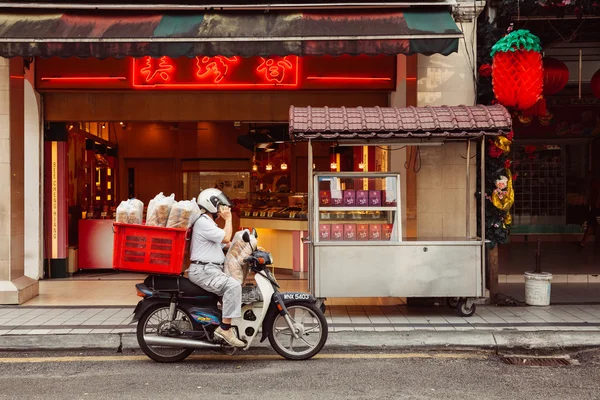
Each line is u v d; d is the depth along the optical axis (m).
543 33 9.26
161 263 5.32
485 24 8.06
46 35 6.97
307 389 4.77
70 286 9.20
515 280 9.66
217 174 15.70
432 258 6.86
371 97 9.27
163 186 15.51
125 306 7.58
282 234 10.62
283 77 8.97
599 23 8.88
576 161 15.37
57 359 5.69
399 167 8.21
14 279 7.82
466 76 7.91
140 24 7.41
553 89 8.38
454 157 7.83
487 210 7.87
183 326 5.46
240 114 9.35
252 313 5.48
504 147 7.69
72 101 9.48
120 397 4.57
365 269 6.86
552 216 15.55
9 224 7.68
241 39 7.01
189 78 9.04
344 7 7.66
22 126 8.02
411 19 7.45
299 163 15.38
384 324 6.58
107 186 13.43
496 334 6.18
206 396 4.59
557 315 7.05
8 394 4.65
